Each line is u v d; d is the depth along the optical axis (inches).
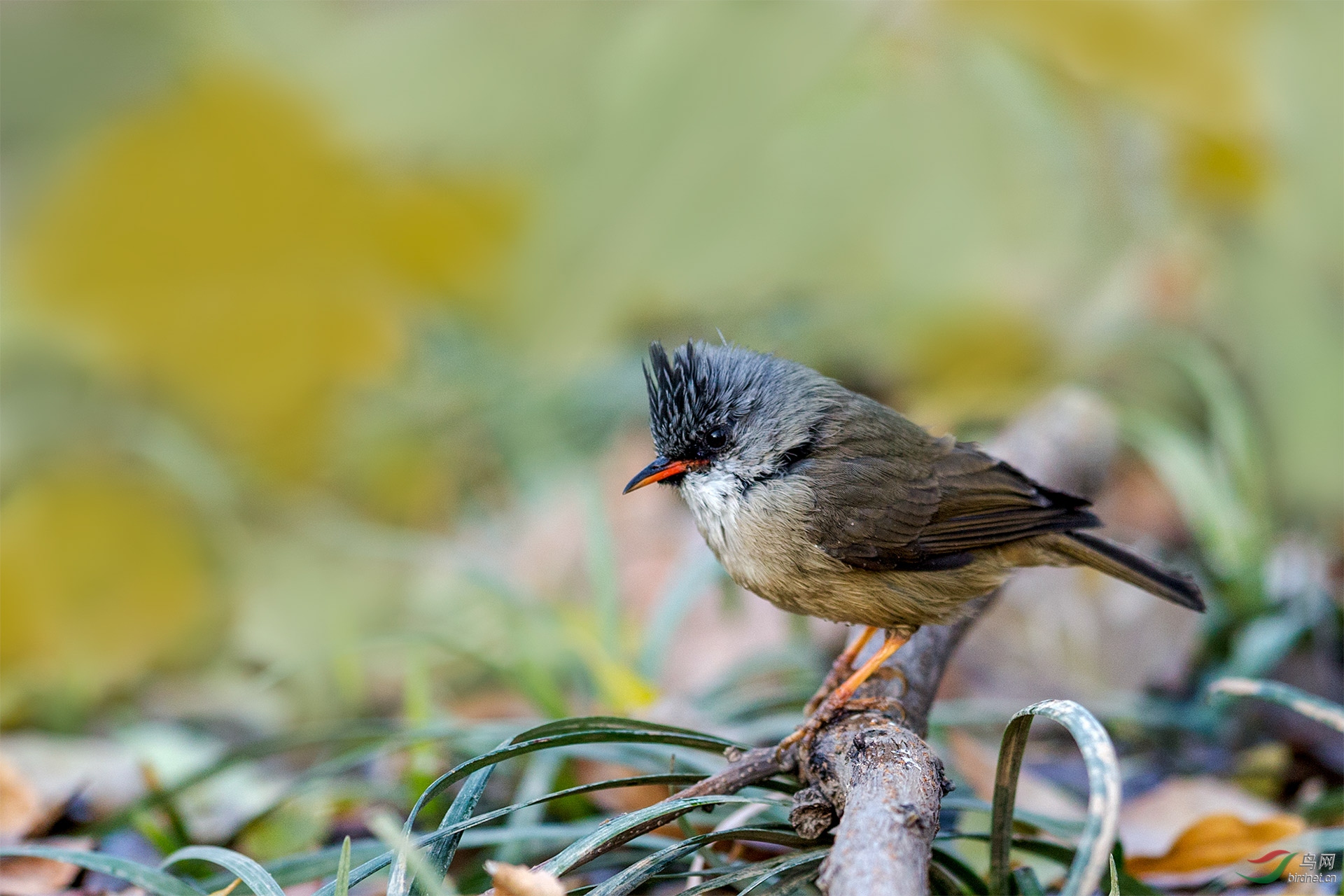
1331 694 405.7
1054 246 485.7
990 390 527.8
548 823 330.0
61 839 318.0
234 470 527.2
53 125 508.1
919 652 340.2
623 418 575.5
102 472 511.5
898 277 474.6
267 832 334.3
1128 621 431.5
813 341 546.0
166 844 313.7
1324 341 484.4
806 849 246.2
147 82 493.4
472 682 477.4
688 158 445.1
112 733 444.5
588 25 441.7
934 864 254.4
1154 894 259.0
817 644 461.4
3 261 484.1
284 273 484.7
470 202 470.0
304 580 508.7
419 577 511.2
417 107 458.0
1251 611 424.8
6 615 485.7
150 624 499.2
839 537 323.3
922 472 333.1
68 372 516.7
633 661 417.1
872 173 462.9
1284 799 366.6
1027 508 337.4
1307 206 470.6
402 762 400.5
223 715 476.1
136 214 480.1
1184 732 398.3
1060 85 472.4
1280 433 483.5
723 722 357.4
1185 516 480.7
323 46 471.8
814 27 427.2
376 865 230.1
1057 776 374.3
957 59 459.2
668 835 317.1
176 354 499.8
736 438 332.5
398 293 489.7
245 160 476.1
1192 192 496.4
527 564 530.0
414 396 575.8
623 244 454.9
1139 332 522.6
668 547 526.9
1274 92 444.5
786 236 453.7
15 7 498.6
